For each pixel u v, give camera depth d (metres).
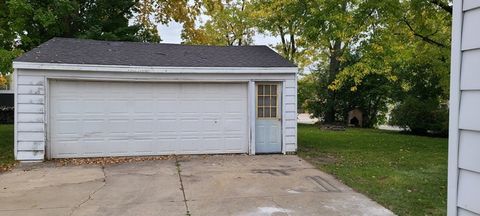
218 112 9.76
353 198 5.64
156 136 9.48
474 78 1.49
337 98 20.56
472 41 1.50
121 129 9.28
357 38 11.57
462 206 1.55
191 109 9.64
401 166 8.13
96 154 9.15
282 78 9.79
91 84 9.05
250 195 5.84
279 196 5.78
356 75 12.23
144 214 4.92
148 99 9.41
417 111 15.58
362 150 10.55
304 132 15.75
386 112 20.53
